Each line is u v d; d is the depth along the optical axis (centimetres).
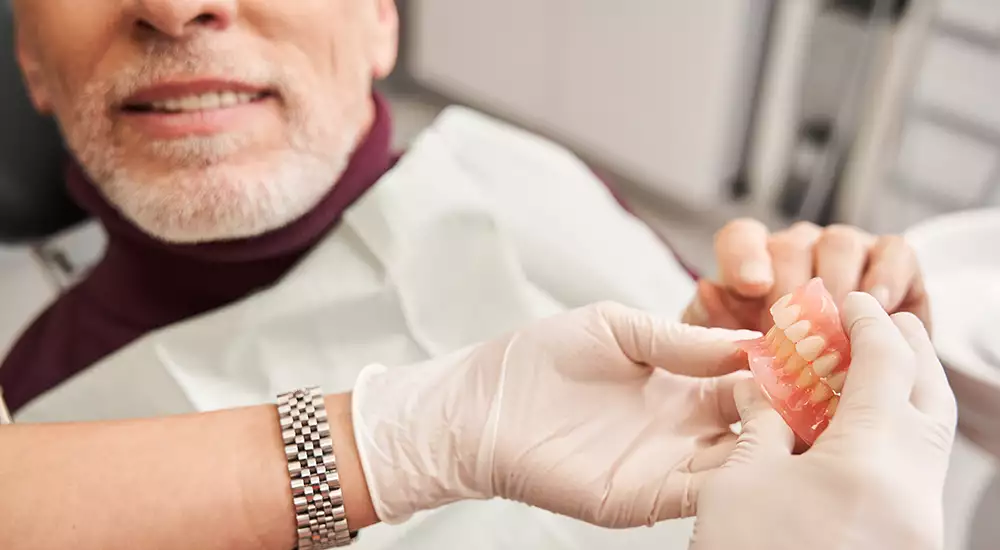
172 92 54
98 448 47
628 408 48
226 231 57
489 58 154
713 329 48
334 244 60
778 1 117
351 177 61
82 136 56
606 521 47
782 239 53
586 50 138
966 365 51
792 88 121
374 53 62
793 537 41
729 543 42
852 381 42
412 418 48
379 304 59
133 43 53
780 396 44
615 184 148
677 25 124
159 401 57
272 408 49
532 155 71
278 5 54
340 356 59
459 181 63
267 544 47
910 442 41
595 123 143
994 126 105
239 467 47
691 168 133
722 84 123
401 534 54
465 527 55
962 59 104
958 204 111
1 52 70
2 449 47
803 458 42
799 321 44
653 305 65
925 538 40
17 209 74
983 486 62
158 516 46
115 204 59
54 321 67
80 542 46
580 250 66
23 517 46
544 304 62
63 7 53
